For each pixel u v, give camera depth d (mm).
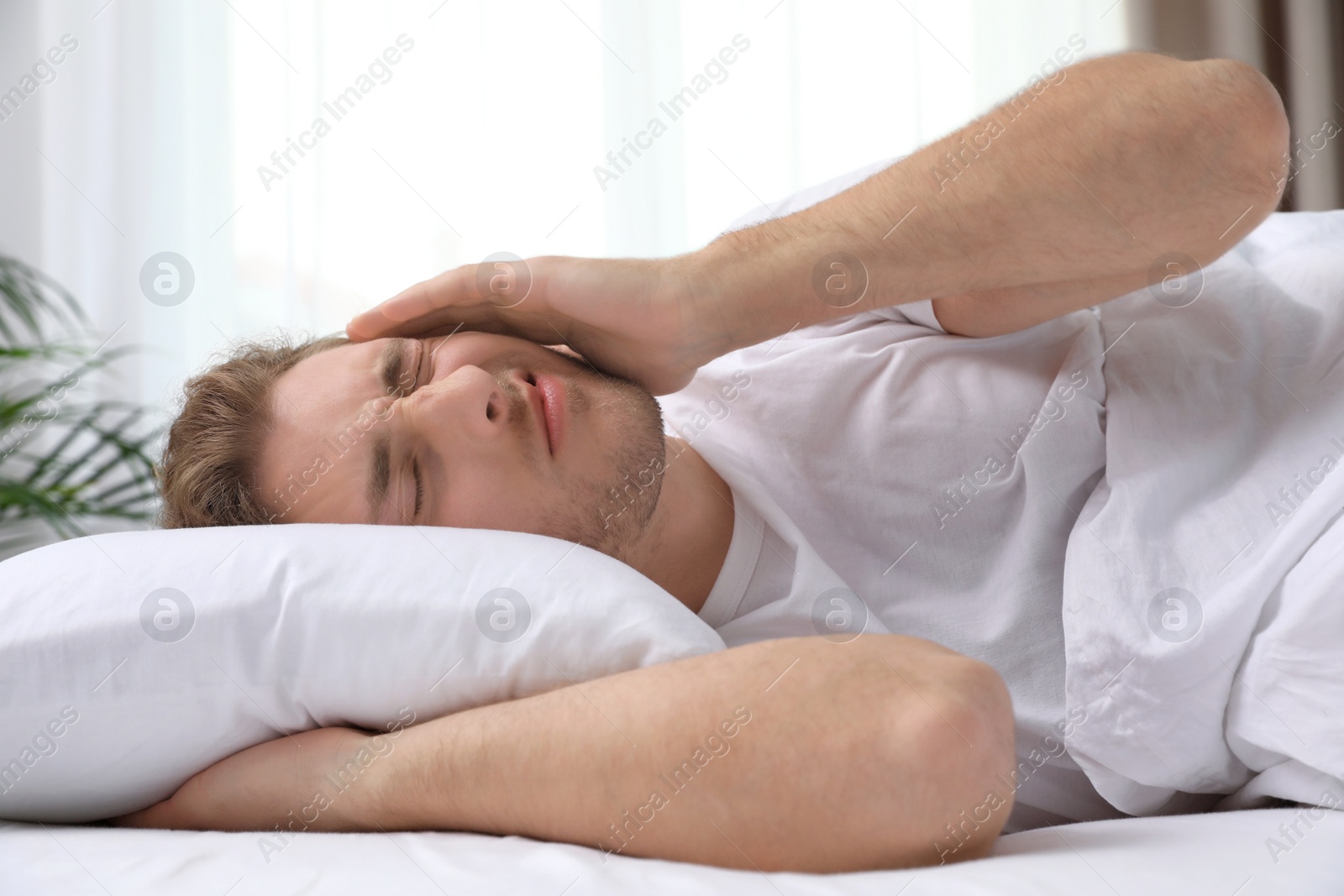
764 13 2547
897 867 547
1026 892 469
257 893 506
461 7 2445
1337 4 2678
